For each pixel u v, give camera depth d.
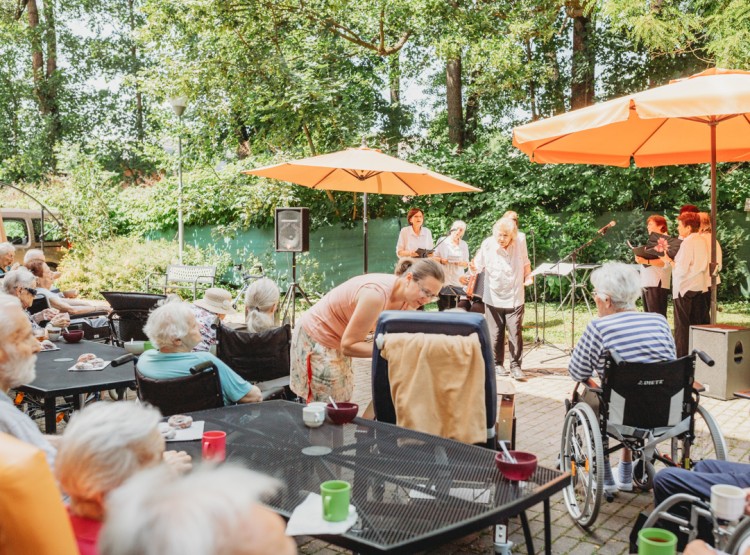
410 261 4.40
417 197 15.33
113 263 15.28
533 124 5.69
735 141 6.86
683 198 13.79
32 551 1.28
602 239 14.30
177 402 3.54
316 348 4.03
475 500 2.28
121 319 6.43
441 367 3.16
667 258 7.96
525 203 14.80
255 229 15.91
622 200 13.94
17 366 2.67
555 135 5.49
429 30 15.79
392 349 3.22
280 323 9.19
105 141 29.30
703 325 6.83
